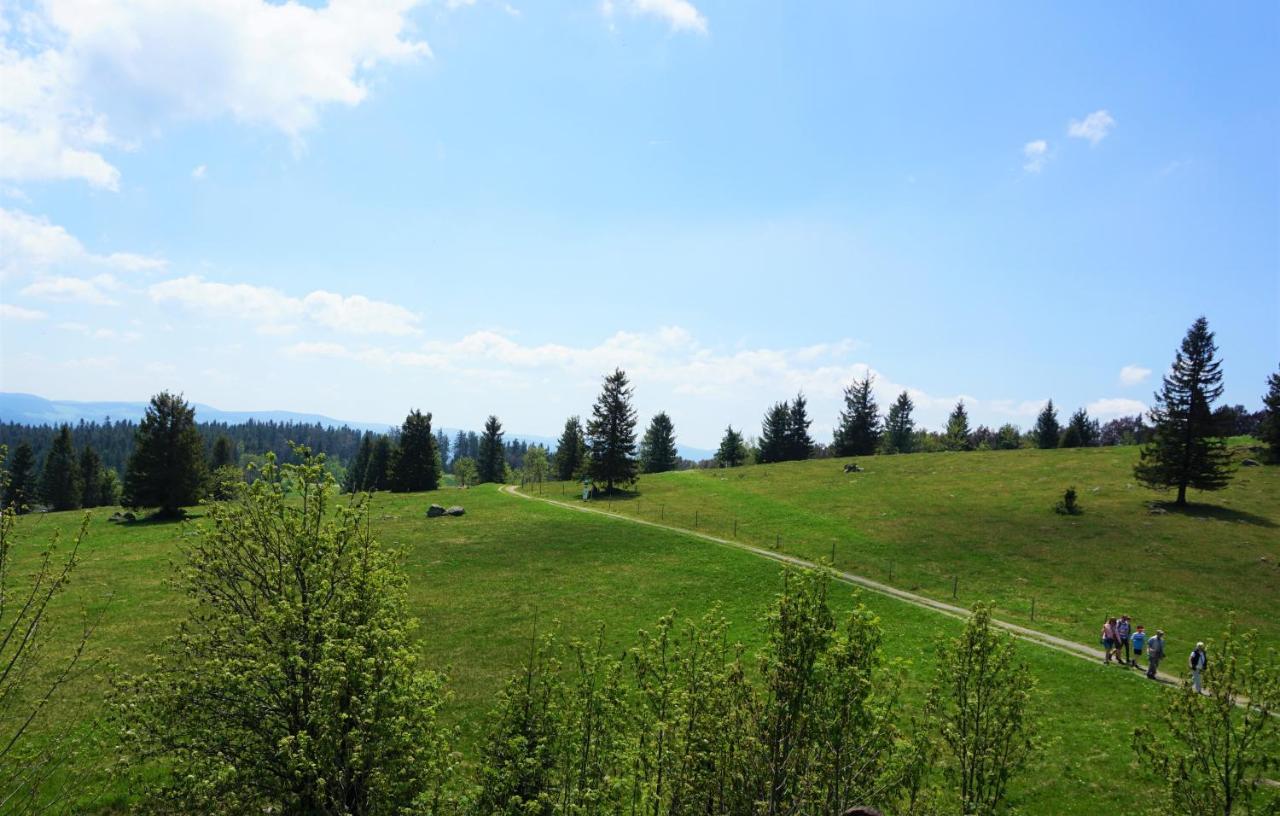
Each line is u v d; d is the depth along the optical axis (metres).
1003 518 73.06
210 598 20.14
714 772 16.91
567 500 93.69
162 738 17.44
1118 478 85.75
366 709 16.12
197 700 17.75
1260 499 73.00
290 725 17.77
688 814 16.75
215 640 19.11
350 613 19.06
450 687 34.84
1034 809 25.02
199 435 85.44
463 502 90.00
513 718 18.88
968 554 61.22
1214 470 70.19
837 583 52.31
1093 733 29.97
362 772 16.72
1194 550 59.16
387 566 20.98
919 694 32.16
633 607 48.03
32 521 72.50
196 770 16.83
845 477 102.19
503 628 44.09
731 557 60.22
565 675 32.94
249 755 17.73
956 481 93.88
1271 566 55.03
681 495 94.88
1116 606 47.78
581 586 53.00
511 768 17.91
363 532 21.44
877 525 73.00
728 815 16.48
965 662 19.70
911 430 155.38
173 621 42.62
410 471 114.62
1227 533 62.94
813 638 16.80
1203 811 17.52
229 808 17.12
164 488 81.31
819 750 16.28
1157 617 45.66
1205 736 18.02
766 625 17.69
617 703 18.47
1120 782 26.28
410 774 17.53
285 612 17.92
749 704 17.31
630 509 84.94
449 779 18.84
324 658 16.86
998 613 46.97
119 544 65.31
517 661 38.25
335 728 16.20
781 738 16.36
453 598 50.47
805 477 104.88
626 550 63.34
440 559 61.06
